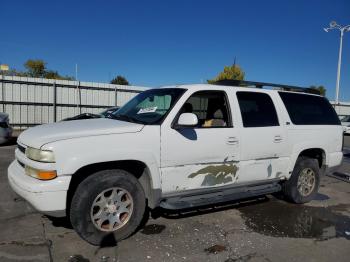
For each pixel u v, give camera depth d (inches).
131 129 151.3
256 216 196.2
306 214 203.8
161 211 193.8
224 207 208.7
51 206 135.5
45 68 1846.7
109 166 153.7
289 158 207.6
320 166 233.6
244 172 186.5
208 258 142.3
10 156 364.5
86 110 792.9
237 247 153.9
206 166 171.8
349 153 488.4
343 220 195.6
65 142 137.6
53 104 745.6
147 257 140.9
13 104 703.7
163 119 160.1
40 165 135.8
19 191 142.9
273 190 201.8
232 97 184.9
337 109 1203.2
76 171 139.7
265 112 198.7
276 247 155.9
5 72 984.9
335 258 147.6
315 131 220.1
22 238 153.5
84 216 142.2
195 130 167.3
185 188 167.2
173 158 160.6
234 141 179.5
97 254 141.5
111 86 817.5
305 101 225.3
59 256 138.6
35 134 150.0
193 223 180.4
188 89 172.6
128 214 153.7
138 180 165.6
